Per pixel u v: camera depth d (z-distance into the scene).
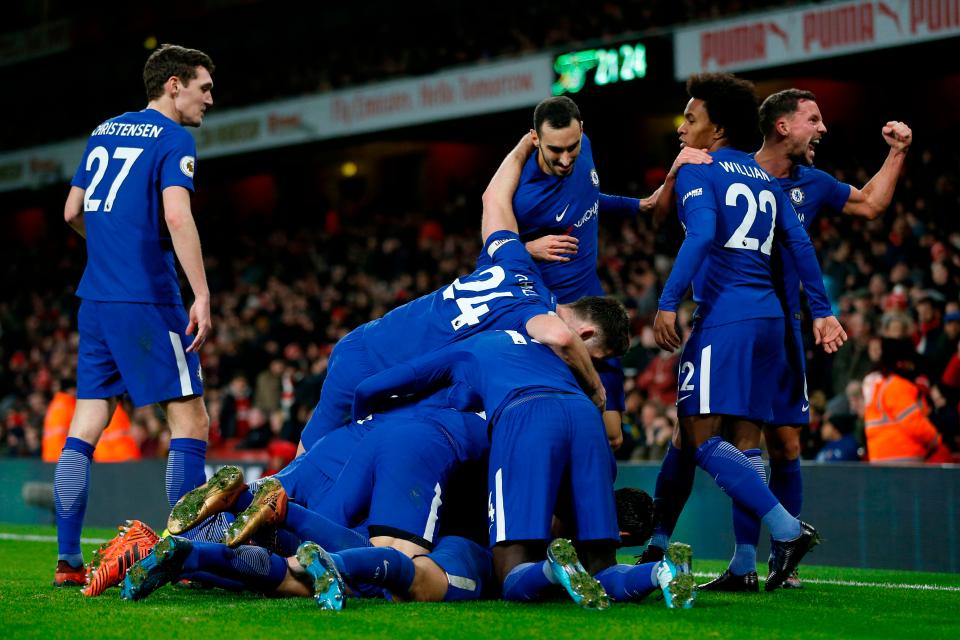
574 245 9.84
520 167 9.88
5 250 54.19
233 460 21.30
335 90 40.25
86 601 7.72
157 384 9.38
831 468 14.17
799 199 10.45
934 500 13.20
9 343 43.44
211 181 54.84
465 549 7.97
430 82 37.44
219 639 6.18
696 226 9.19
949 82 33.28
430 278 34.50
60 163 48.06
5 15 58.09
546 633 6.36
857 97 34.44
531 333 8.34
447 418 8.34
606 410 9.95
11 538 16.42
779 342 9.48
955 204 25.84
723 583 9.39
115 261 9.41
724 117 9.94
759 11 29.47
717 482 9.06
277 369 29.45
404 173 47.34
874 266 24.56
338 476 8.64
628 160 40.59
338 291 37.53
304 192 51.47
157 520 19.78
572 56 33.22
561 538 7.71
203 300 9.29
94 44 52.84
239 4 48.78
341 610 7.04
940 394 17.88
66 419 23.78
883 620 7.56
